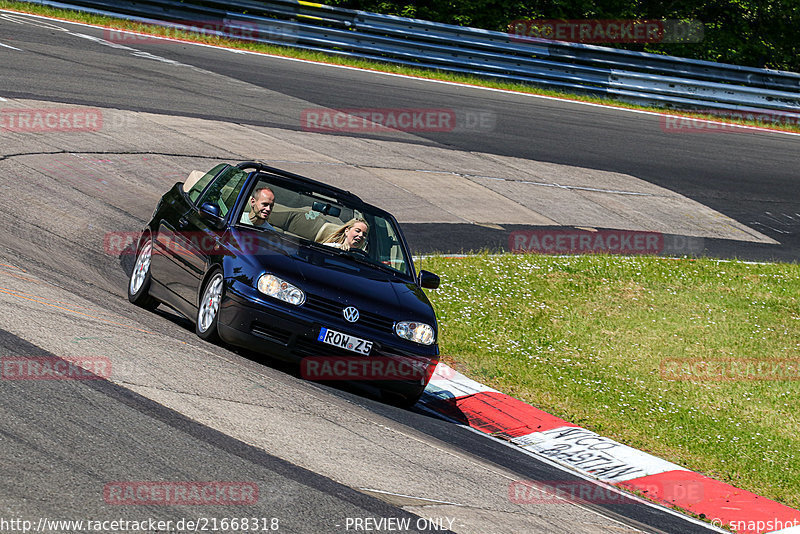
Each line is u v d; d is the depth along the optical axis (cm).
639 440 2655
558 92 8288
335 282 2266
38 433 1398
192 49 7256
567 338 3450
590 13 9731
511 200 5341
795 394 3256
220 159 4741
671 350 3500
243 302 2164
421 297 2434
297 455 1617
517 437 2483
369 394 2366
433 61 8112
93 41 6756
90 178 3981
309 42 7906
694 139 7475
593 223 5244
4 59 5547
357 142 5734
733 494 2350
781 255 5219
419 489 1638
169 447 1478
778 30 10275
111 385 1692
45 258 2750
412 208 4797
